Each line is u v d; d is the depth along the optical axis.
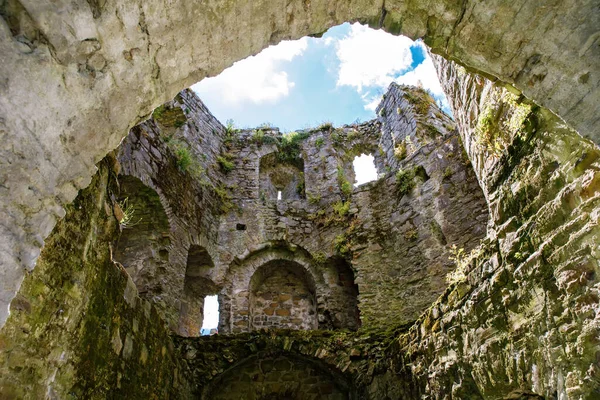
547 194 3.33
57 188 1.87
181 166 9.55
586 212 2.82
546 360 3.09
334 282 9.83
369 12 2.78
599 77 2.46
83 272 3.28
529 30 2.51
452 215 8.42
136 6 1.95
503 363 3.61
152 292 7.68
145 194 8.08
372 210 9.97
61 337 2.95
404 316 8.31
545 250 3.14
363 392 6.75
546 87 2.67
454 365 4.41
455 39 2.76
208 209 10.40
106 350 3.68
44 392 2.73
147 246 8.10
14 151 1.60
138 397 4.39
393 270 8.96
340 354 7.05
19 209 1.66
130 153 7.64
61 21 1.69
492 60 2.73
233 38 2.49
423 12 2.70
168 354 5.59
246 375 7.55
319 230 10.58
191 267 9.91
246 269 10.29
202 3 2.20
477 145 4.84
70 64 1.78
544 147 3.38
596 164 2.81
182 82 2.44
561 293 2.96
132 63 2.07
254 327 9.99
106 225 3.75
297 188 12.77
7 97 1.55
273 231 10.70
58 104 1.77
